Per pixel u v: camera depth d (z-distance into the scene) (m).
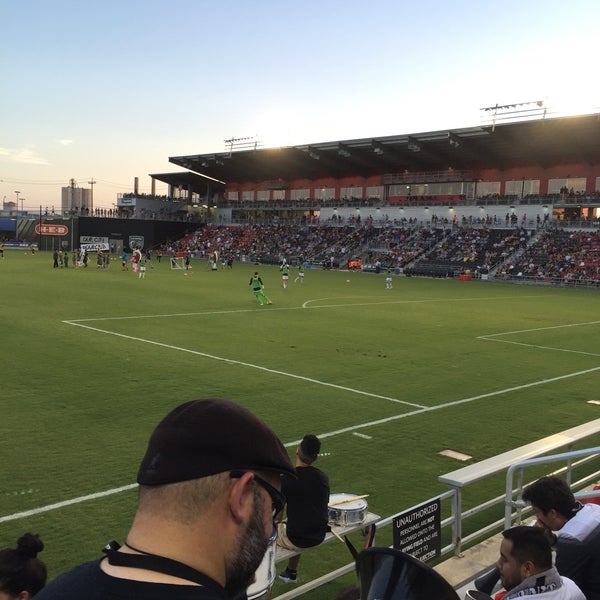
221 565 1.19
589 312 31.23
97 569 1.15
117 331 20.12
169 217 97.56
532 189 68.62
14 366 14.23
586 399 13.23
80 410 10.83
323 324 23.69
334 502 5.51
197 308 27.38
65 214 94.69
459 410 12.00
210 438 1.18
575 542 3.82
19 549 3.11
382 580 1.60
